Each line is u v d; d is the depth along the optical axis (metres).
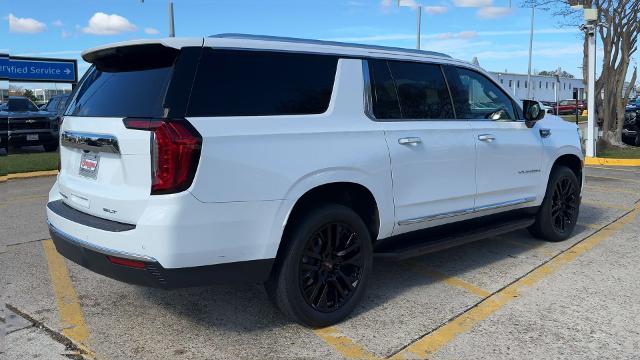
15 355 3.63
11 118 16.09
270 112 3.71
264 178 3.56
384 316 4.23
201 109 3.43
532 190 5.77
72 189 3.93
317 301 3.96
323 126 3.92
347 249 4.08
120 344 3.79
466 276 5.16
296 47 3.95
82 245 3.62
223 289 4.84
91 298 4.64
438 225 4.83
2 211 8.27
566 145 6.16
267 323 4.13
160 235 3.25
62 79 21.25
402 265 5.52
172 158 3.25
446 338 3.85
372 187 4.16
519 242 6.33
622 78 17.22
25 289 4.85
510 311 4.31
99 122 3.65
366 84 4.28
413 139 4.45
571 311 4.30
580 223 7.27
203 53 3.53
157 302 4.54
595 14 14.43
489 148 5.14
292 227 3.80
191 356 3.62
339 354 3.63
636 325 4.03
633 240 6.37
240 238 3.50
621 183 10.73
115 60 3.96
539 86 65.62
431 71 4.85
